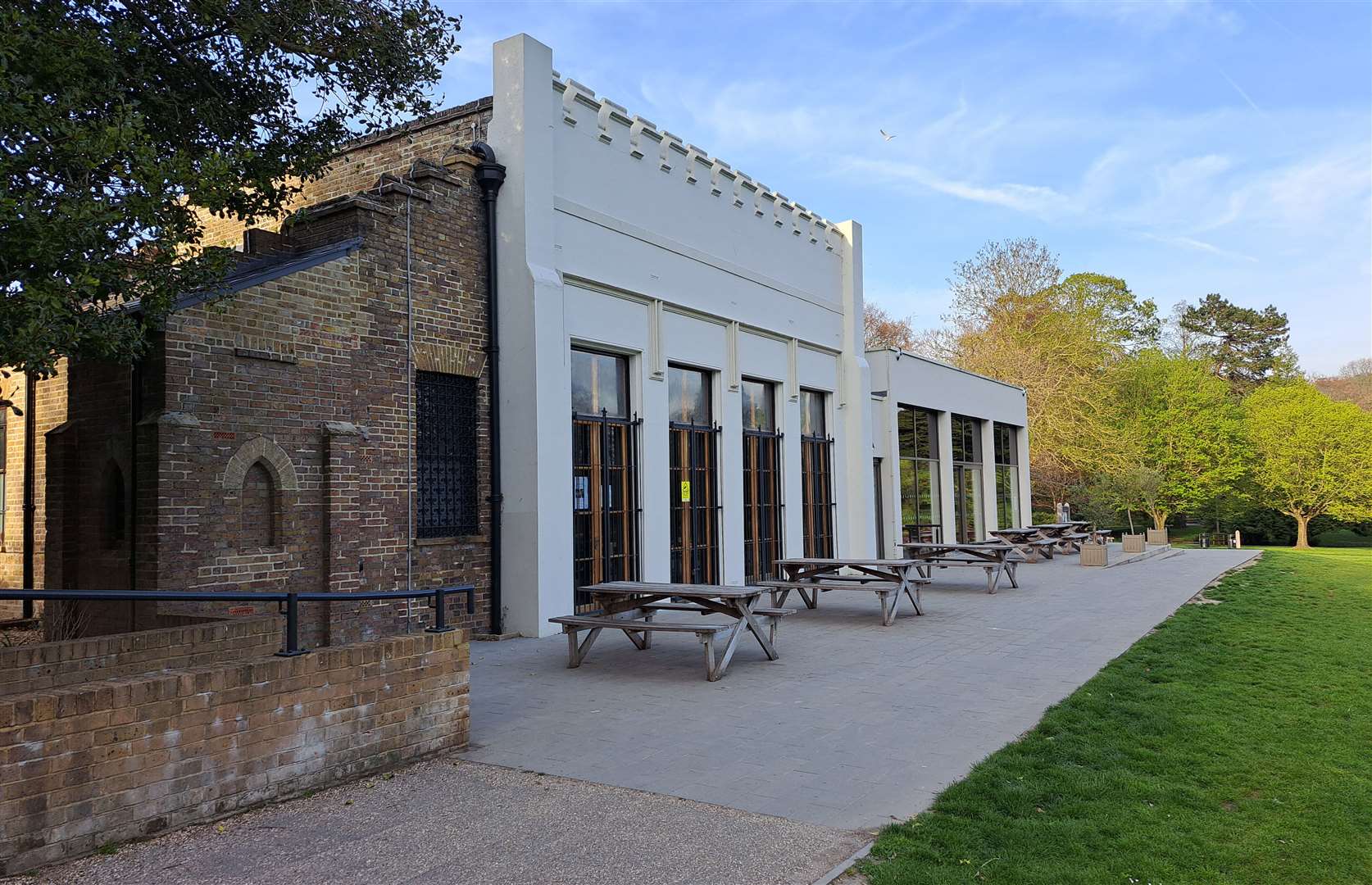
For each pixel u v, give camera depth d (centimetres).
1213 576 1905
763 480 1759
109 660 663
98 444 869
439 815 494
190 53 776
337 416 978
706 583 1552
